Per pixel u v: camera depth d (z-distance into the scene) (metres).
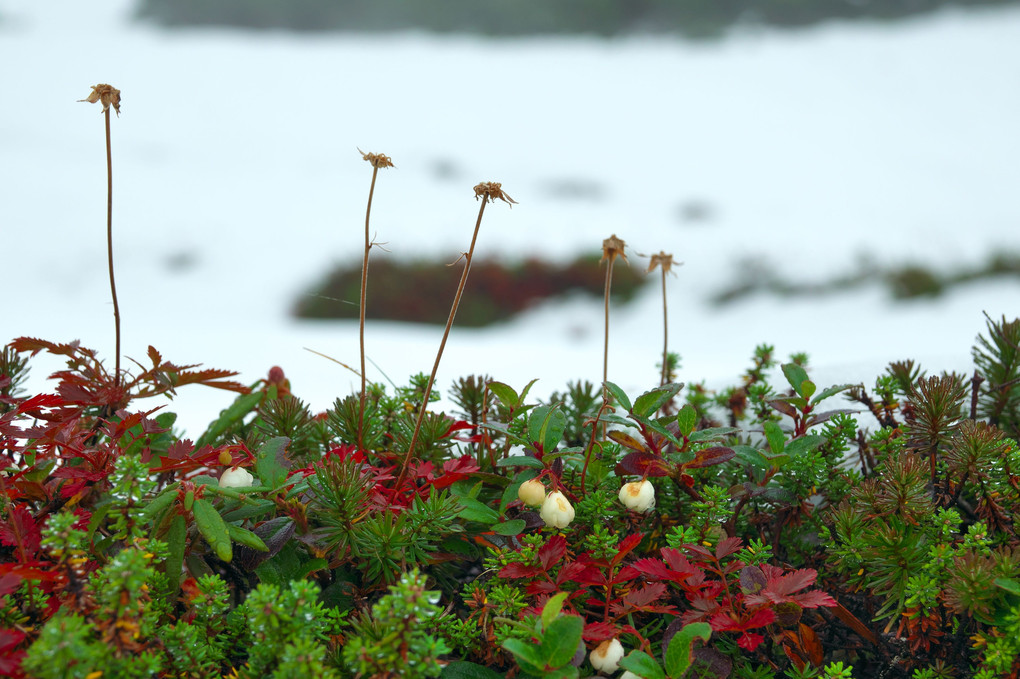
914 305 14.67
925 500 1.16
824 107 31.25
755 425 1.76
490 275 14.52
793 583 1.07
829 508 1.33
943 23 37.94
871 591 1.28
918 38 36.81
